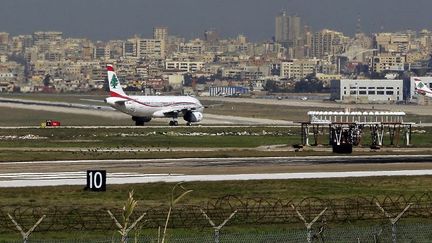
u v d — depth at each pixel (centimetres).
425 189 18300
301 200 16125
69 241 12556
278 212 14688
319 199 15825
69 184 18388
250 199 16338
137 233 8400
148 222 13775
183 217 14200
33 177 19875
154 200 16400
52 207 15375
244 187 18162
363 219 14125
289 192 17538
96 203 15975
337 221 14012
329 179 19638
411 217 14588
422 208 15312
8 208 15238
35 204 15762
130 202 7388
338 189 18100
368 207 15200
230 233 13150
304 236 12800
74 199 16450
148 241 12631
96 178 17575
